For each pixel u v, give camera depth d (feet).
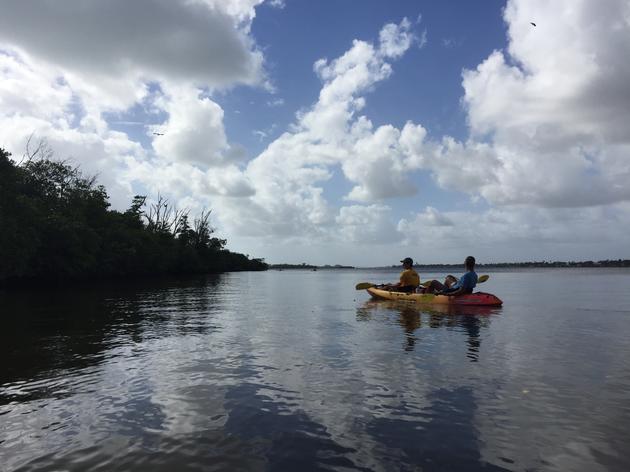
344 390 17.81
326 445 12.77
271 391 17.80
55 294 78.74
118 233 160.45
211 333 32.04
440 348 25.77
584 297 64.08
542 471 11.18
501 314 42.16
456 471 11.21
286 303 57.31
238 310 48.60
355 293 80.64
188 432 13.79
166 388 18.34
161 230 235.40
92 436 13.56
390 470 11.29
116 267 166.61
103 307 52.95
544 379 19.08
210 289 96.99
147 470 11.37
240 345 27.32
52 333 32.53
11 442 13.17
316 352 24.99
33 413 15.56
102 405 16.34
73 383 19.20
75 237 121.19
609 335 29.96
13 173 101.50
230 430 13.91
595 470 11.21
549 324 35.19
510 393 17.21
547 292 76.59
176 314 44.83
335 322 37.40
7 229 93.04
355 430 13.82
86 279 154.40
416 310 46.39
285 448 12.61
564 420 14.42
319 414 15.20
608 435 13.23
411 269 59.06
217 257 300.61
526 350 25.07
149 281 145.89
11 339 30.07
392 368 21.17
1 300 64.64
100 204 157.17
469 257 50.70
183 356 24.31
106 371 21.17
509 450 12.34
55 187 139.54
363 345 26.89
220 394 17.51
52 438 13.44
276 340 28.91
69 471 11.37
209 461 11.86
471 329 32.89
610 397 16.62
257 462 11.78
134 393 17.74
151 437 13.44
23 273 111.14
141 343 28.27
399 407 15.80
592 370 20.52
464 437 13.20
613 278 159.53
